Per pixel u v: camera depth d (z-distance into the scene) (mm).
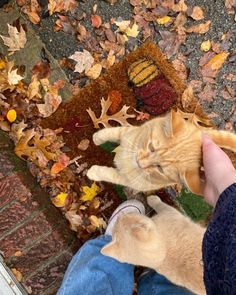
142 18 644
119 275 580
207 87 650
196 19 647
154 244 501
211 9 649
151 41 646
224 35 652
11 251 606
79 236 635
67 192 629
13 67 624
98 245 595
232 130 653
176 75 647
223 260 297
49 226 615
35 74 629
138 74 638
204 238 319
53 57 638
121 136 562
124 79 642
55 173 627
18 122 621
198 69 650
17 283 592
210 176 390
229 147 489
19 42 627
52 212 624
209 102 651
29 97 625
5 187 598
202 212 645
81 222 632
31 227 610
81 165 633
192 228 542
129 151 539
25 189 604
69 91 636
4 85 618
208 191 407
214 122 651
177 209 641
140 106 642
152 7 642
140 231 494
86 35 639
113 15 642
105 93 639
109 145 632
